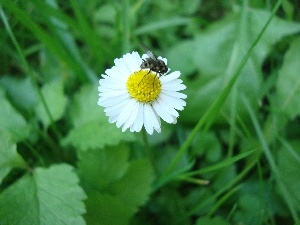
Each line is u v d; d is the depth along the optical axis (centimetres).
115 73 7
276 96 9
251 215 8
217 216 7
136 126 6
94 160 8
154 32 11
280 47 10
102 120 8
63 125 10
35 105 9
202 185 8
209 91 9
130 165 8
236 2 11
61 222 7
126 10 9
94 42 9
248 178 8
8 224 7
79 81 10
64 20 9
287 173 8
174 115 6
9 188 7
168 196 8
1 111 8
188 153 9
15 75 11
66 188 7
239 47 9
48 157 9
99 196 7
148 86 6
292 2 10
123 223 7
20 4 10
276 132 8
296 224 7
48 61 10
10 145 7
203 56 9
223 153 9
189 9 11
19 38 11
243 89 9
